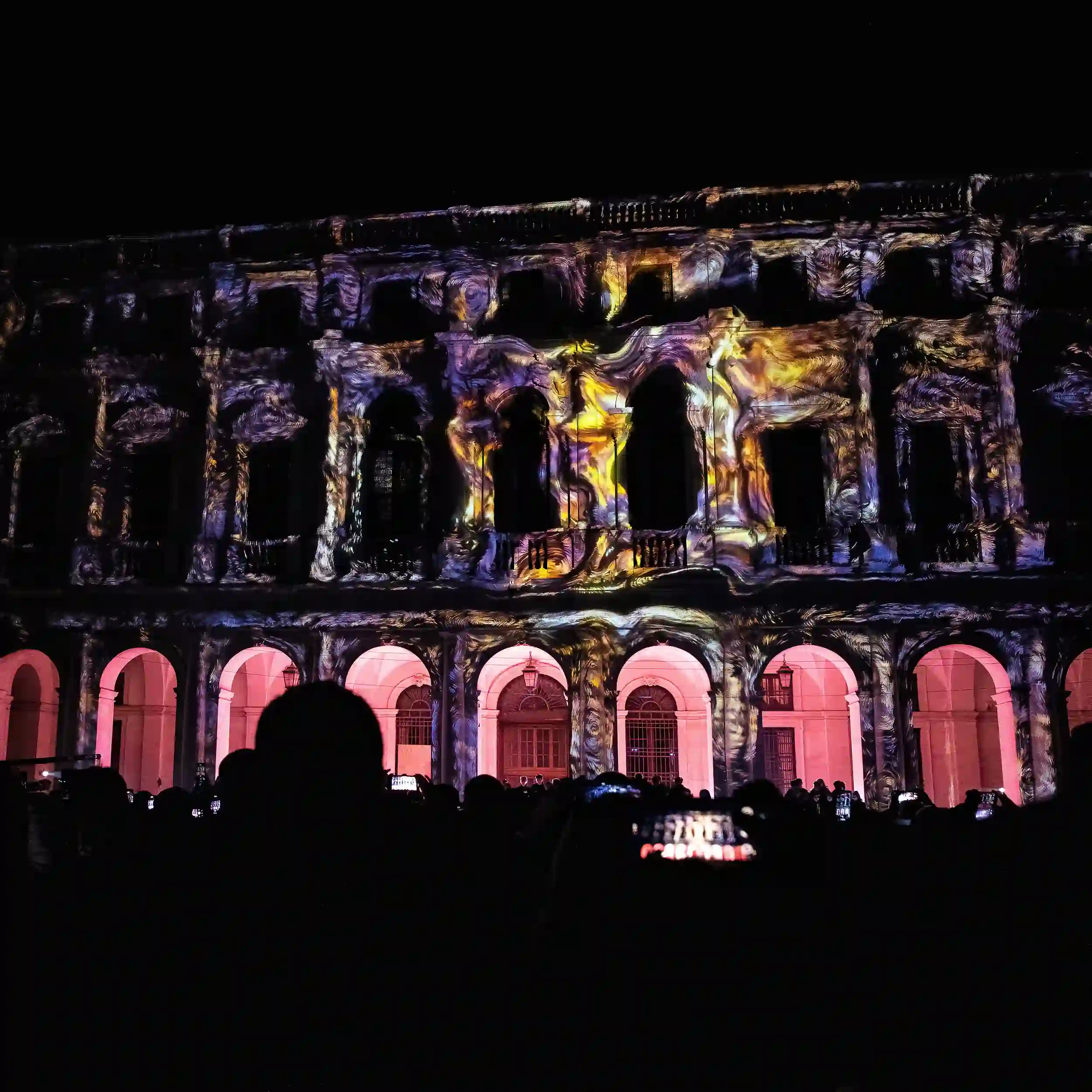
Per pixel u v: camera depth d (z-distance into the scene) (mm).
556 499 31875
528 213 33531
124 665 33875
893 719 29344
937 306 31719
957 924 4957
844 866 6203
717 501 30875
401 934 3861
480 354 32625
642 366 32000
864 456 30609
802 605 30172
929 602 29734
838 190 32188
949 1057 4820
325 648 31953
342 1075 3645
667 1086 4676
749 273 32250
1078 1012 4555
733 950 5523
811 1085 4965
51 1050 3531
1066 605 29328
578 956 4984
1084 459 30672
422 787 24531
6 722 33625
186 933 3727
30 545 34031
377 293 34312
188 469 33750
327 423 33125
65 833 7160
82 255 35750
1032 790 28703
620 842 6086
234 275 34469
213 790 22953
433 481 32594
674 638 30531
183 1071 3566
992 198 31984
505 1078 4074
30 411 34719
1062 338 30875
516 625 31312
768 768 36875
